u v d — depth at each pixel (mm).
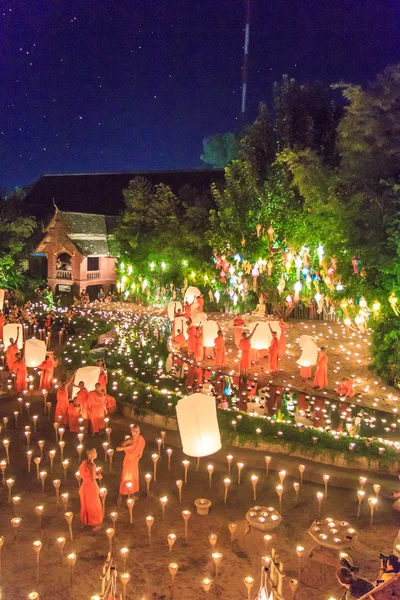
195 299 30812
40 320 33906
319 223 26031
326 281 25953
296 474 13641
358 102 22625
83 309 38531
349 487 13078
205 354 25344
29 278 43438
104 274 44125
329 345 28000
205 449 11766
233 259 35000
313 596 9266
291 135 33219
